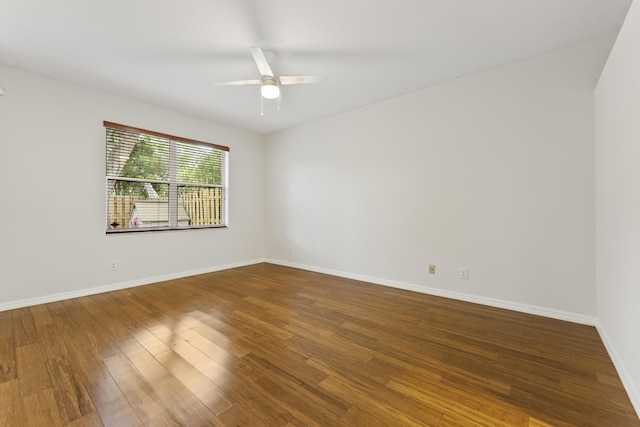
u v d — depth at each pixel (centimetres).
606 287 210
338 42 241
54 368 179
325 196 443
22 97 289
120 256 359
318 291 348
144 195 385
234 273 446
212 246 460
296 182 485
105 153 345
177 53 258
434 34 231
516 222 277
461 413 141
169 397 152
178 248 417
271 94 254
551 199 258
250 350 203
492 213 290
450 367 182
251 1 193
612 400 150
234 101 371
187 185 432
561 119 253
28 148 293
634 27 153
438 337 224
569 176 250
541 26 220
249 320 257
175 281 397
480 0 192
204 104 382
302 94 349
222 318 262
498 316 265
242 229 504
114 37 234
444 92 318
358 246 404
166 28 222
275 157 518
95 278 339
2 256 280
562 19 212
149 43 243
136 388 160
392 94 351
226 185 482
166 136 397
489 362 188
